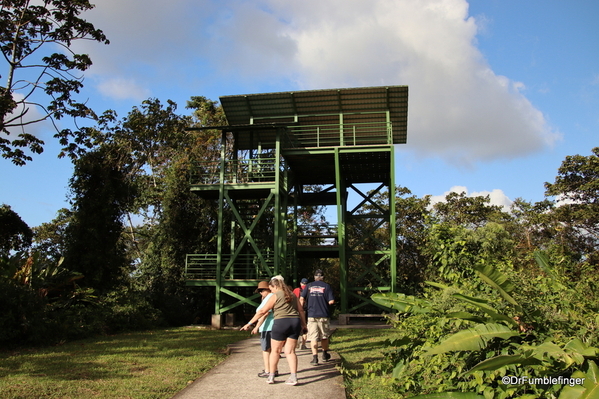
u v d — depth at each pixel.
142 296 18.95
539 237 26.50
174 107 30.42
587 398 3.95
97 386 7.27
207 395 6.81
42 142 21.50
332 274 35.69
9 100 19.17
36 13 21.14
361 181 24.38
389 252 22.11
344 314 19.45
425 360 5.95
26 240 26.17
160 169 29.62
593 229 26.83
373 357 10.39
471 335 4.98
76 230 18.83
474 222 30.59
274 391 7.04
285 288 7.65
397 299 7.46
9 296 12.10
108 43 22.56
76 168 19.47
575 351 4.41
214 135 29.66
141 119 29.56
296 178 23.08
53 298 15.03
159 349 11.59
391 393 6.96
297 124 21.50
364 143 22.52
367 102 20.62
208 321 23.22
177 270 23.80
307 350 11.22
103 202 19.36
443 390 5.39
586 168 27.42
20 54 21.58
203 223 24.23
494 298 6.24
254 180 21.25
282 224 20.42
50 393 6.82
